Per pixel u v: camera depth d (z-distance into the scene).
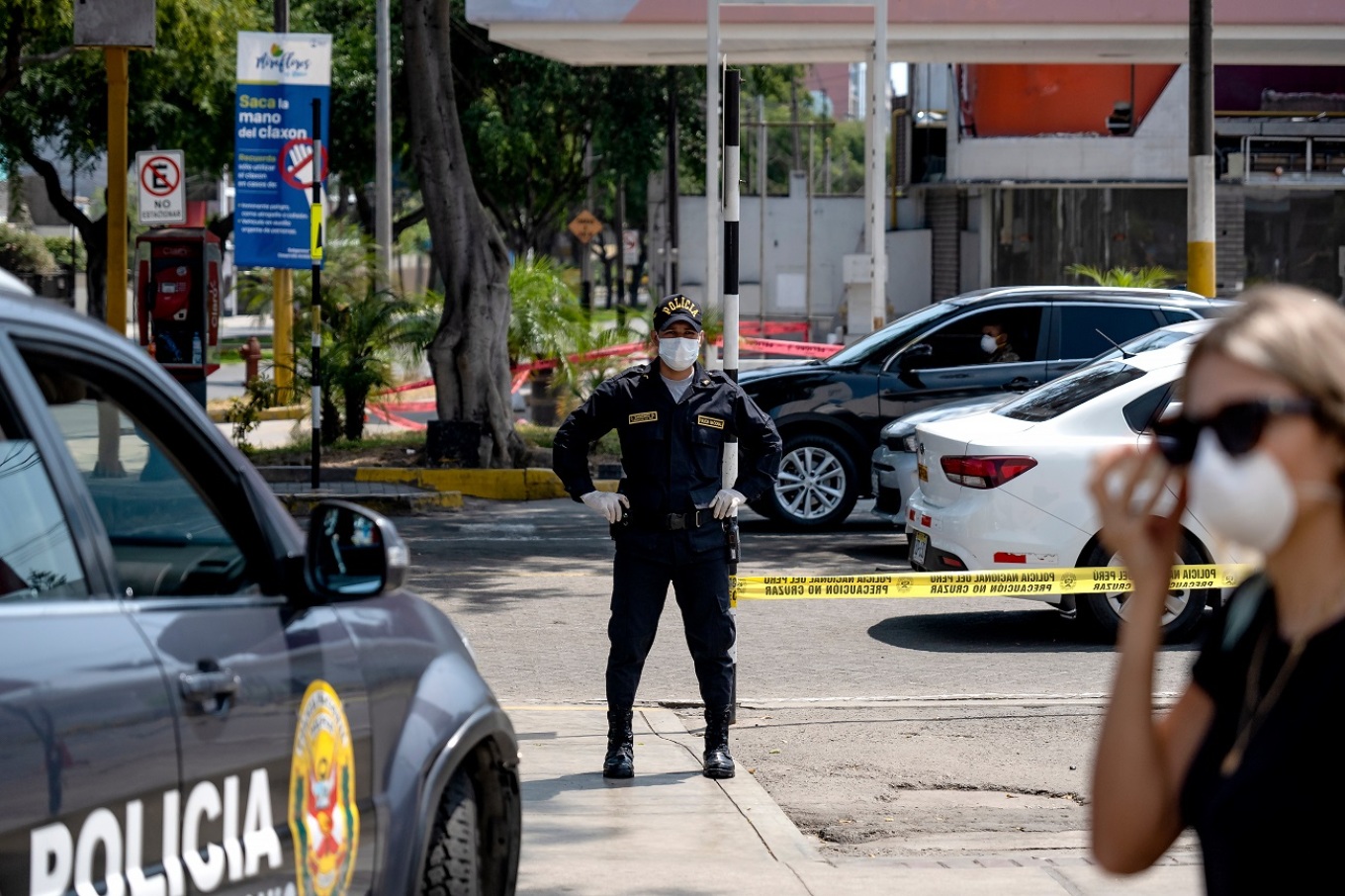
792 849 21.39
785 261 166.88
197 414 12.11
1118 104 120.44
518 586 42.53
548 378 83.56
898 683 32.34
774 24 82.00
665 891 19.70
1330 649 7.33
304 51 69.44
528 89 129.62
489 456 64.50
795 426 52.19
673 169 132.88
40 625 9.87
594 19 81.75
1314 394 7.06
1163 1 82.19
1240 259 119.19
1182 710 8.18
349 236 84.75
